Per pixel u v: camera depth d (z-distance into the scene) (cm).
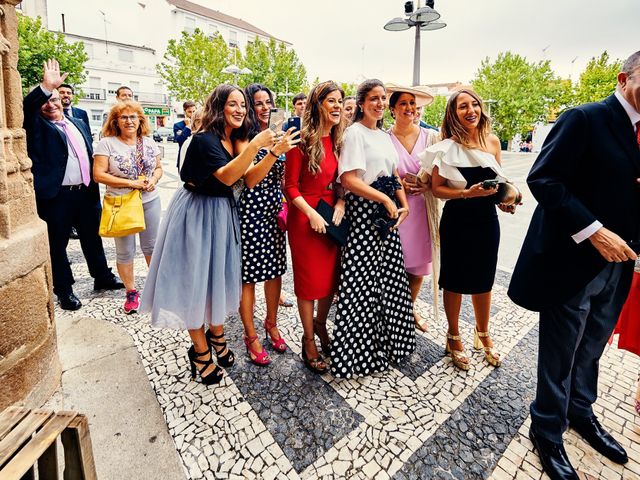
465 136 220
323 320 248
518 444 182
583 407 181
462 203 223
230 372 233
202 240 203
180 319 204
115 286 353
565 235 160
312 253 218
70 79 1462
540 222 171
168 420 192
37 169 277
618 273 165
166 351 251
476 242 220
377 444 180
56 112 298
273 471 165
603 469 169
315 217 205
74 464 108
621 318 208
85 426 108
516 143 3938
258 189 226
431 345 269
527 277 172
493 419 197
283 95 2638
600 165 148
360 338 227
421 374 235
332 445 179
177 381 222
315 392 216
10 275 172
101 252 345
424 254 262
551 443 169
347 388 220
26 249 181
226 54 2370
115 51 3244
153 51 3497
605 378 232
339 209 220
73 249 467
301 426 191
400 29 755
